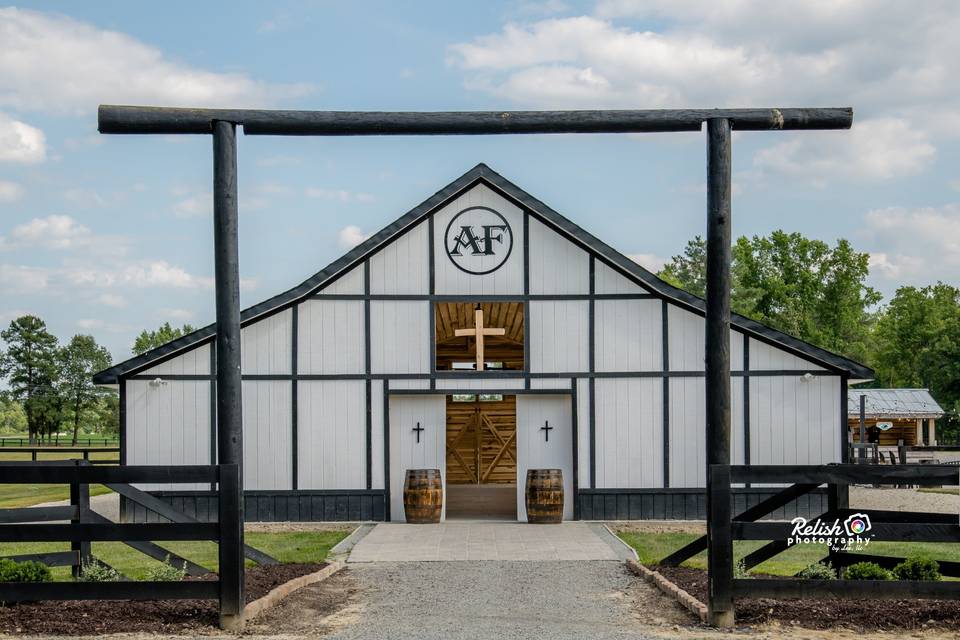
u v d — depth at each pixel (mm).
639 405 16766
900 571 9000
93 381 16484
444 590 10500
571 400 16859
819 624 8406
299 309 16859
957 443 53438
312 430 16766
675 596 9719
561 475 16281
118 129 8734
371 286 16906
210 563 12961
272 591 9547
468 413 24328
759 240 55188
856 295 56562
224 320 8633
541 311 16875
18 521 9641
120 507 16672
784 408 16594
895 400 37594
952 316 58531
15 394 73062
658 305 16812
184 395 16625
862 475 8484
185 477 8453
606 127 9109
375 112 9023
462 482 24312
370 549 13516
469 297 16891
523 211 16984
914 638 7973
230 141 8812
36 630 8133
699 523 16359
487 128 9094
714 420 8672
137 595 8352
